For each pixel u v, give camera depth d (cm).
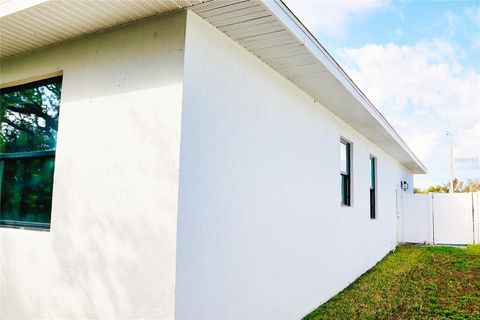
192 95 274
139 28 290
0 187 371
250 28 302
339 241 606
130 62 291
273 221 389
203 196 281
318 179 521
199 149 279
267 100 384
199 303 271
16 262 330
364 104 544
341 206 623
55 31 309
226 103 315
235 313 316
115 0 256
